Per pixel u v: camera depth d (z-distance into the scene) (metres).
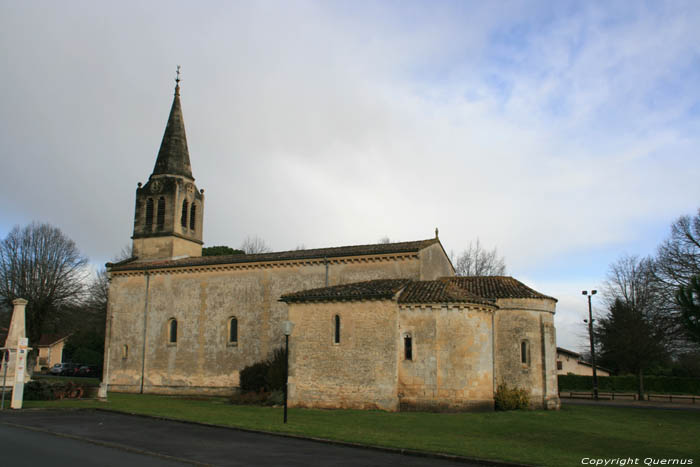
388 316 29.27
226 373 38.53
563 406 35.78
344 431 20.38
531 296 32.28
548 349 32.38
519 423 24.11
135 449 16.16
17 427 20.36
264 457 15.36
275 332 37.53
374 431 20.75
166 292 42.00
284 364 32.59
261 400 31.94
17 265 57.66
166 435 19.25
